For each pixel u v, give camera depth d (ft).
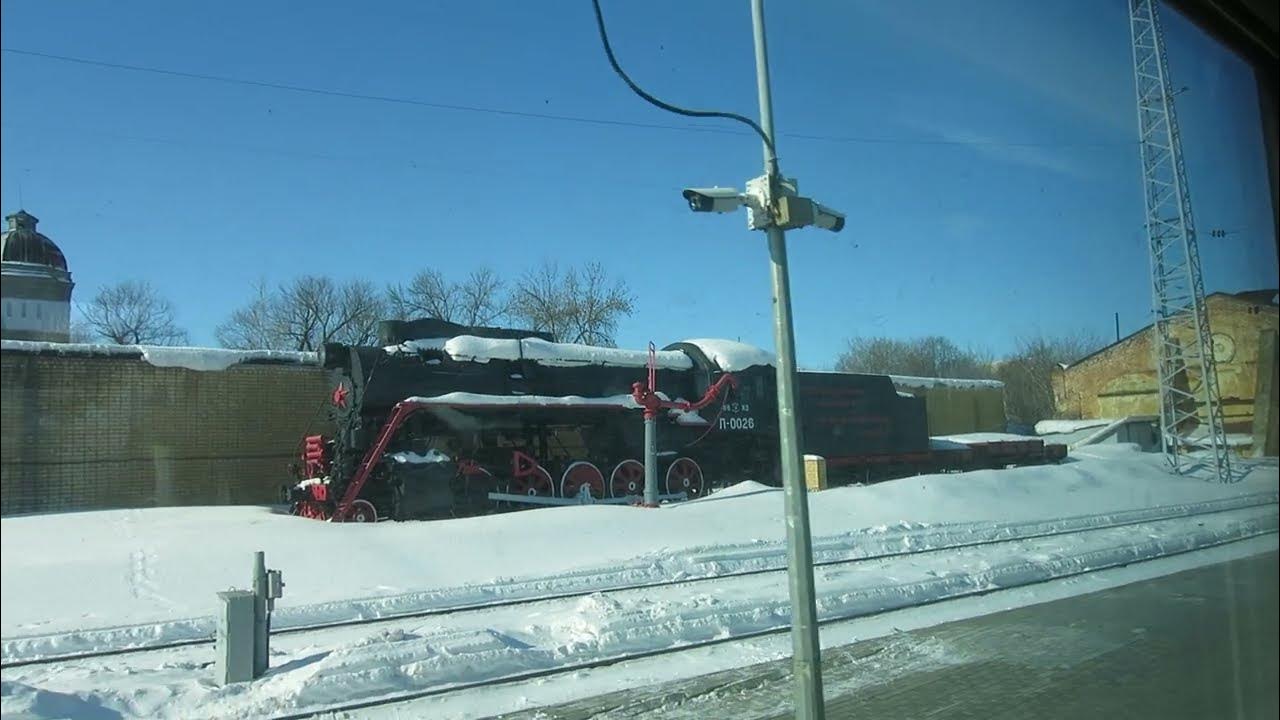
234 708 19.48
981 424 110.01
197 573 31.48
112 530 33.78
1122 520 56.54
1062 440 84.99
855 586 33.53
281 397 60.95
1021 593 33.71
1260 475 27.07
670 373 71.61
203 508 51.88
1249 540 29.71
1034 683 21.20
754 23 17.17
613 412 65.21
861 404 84.48
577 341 92.63
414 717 19.74
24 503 23.84
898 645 25.52
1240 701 18.58
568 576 37.73
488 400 59.26
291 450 61.05
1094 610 29.63
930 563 40.81
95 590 27.17
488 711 20.24
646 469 61.52
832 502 63.21
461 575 38.01
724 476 71.56
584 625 27.14
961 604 31.83
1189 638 24.58
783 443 15.98
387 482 55.57
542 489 61.72
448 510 55.47
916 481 69.97
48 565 27.37
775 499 61.62
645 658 24.80
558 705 20.66
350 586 34.53
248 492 57.62
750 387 73.20
